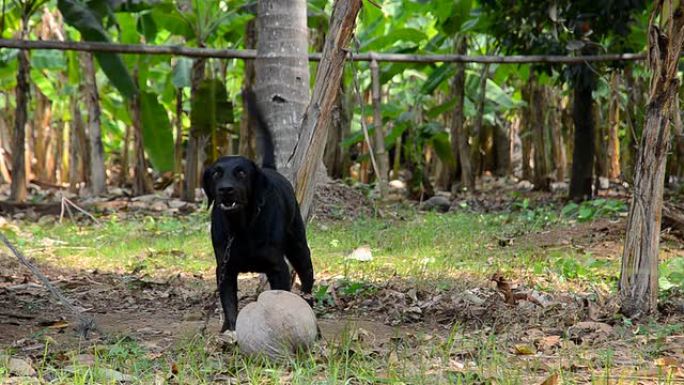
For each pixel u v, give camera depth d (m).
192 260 10.56
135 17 16.75
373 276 9.11
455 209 16.30
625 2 14.21
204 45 16.09
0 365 5.30
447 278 8.76
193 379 5.12
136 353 5.68
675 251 10.48
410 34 16.28
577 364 5.43
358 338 6.05
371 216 14.41
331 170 19.95
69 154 22.39
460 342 6.04
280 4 9.81
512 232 12.32
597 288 7.96
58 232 12.95
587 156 16.17
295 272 7.58
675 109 7.24
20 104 15.79
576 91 16.09
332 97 7.39
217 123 15.97
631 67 17.58
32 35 19.05
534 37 15.23
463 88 18.84
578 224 12.84
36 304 7.90
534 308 7.32
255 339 5.43
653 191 6.93
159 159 17.53
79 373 5.12
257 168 6.15
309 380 4.95
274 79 9.69
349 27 7.35
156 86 20.55
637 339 6.20
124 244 11.50
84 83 18.83
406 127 18.12
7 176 21.45
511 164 24.12
